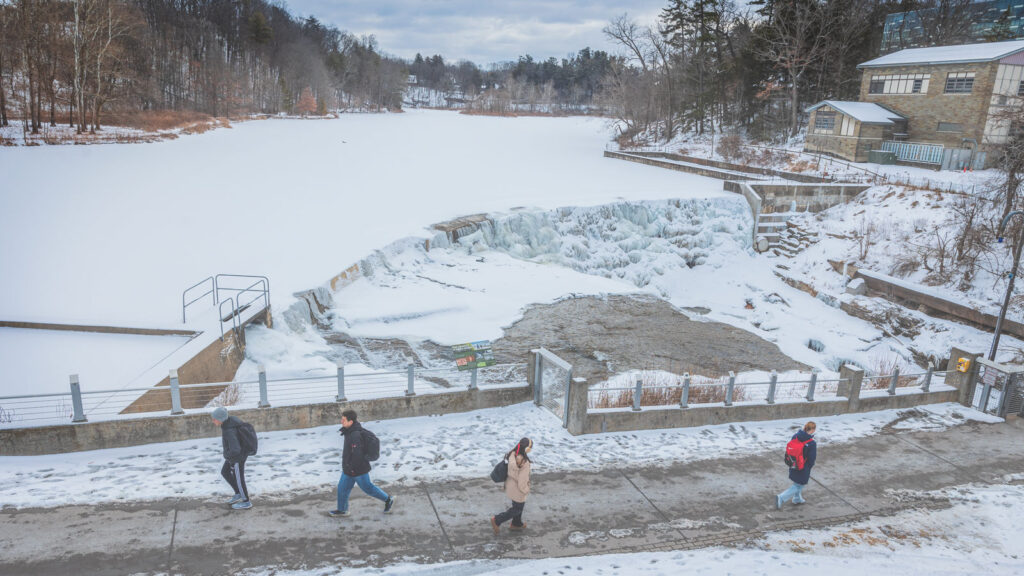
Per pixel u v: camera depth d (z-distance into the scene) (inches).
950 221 1343.5
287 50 5851.4
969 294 1191.6
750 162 2084.2
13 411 448.8
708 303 1318.9
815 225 1553.9
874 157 1871.3
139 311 677.9
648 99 3137.3
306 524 357.4
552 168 2069.4
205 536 338.3
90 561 310.8
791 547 383.9
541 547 359.6
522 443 361.1
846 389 639.1
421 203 1382.9
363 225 1164.5
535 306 971.3
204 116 3388.3
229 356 629.3
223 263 896.9
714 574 346.6
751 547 379.9
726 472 475.2
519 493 359.6
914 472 506.0
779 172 1824.6
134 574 304.3
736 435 547.8
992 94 1691.7
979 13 2736.2
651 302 1059.9
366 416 502.9
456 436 491.2
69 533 330.6
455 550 348.2
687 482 454.6
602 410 530.0
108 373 526.6
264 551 330.6
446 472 432.1
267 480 399.9
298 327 770.2
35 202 1160.8
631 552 362.6
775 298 1334.9
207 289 770.2
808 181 1734.7
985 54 1686.8
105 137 2140.7
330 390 603.2
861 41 2477.9
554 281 1097.4
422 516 377.7
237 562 320.2
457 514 383.2
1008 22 2554.1
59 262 841.5
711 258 1473.9
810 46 2449.6
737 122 2758.4
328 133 3115.2
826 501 448.5
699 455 500.7
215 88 4084.6
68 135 2096.5
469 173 1867.6
